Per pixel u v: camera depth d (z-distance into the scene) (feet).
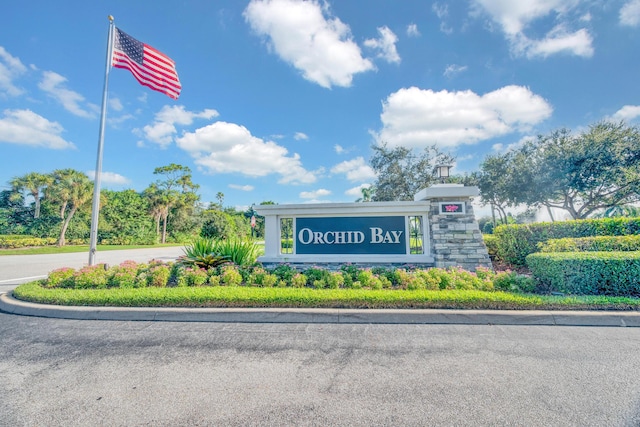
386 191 65.72
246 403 8.48
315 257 26.02
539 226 27.89
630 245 21.85
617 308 15.17
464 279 19.24
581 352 11.44
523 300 15.64
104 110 26.14
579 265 17.39
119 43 27.50
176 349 12.11
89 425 7.61
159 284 20.62
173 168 130.82
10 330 14.24
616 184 57.77
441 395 8.77
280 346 12.35
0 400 8.68
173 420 7.77
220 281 21.39
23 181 84.07
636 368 10.19
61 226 86.53
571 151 57.93
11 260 49.93
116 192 101.96
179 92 31.24
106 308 16.25
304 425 7.54
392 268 23.80
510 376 9.78
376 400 8.55
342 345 12.38
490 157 72.18
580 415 7.80
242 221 127.65
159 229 122.62
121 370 10.42
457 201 24.72
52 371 10.37
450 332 13.66
